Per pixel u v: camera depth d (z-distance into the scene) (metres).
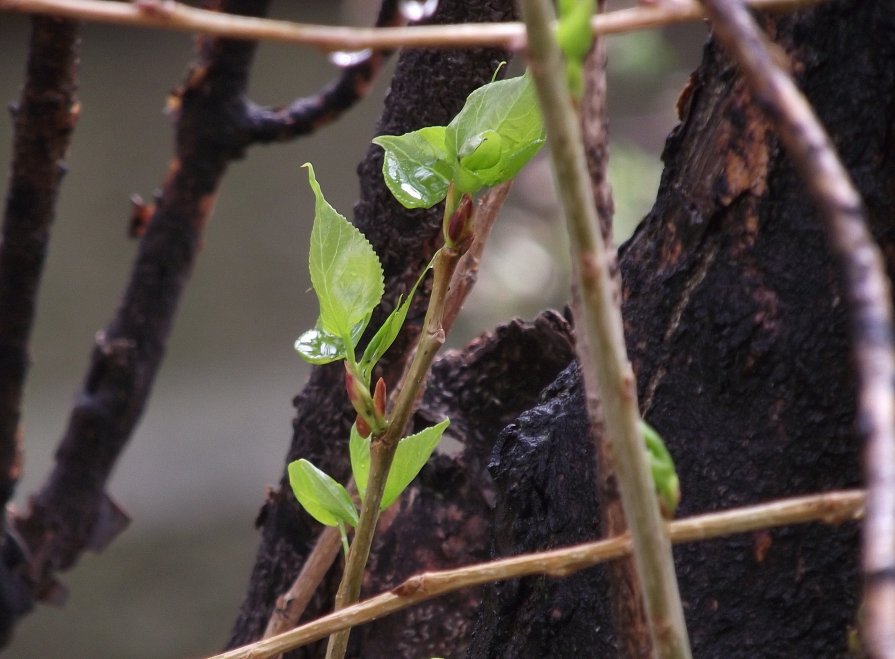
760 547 0.96
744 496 0.96
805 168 0.76
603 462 0.85
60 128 1.16
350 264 0.90
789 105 0.78
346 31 0.82
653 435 0.84
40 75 1.14
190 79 1.32
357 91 1.33
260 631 1.14
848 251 0.73
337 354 0.91
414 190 0.90
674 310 0.97
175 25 0.81
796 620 0.95
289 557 1.14
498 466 1.01
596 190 0.86
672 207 0.98
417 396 0.91
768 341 0.95
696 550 0.96
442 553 1.12
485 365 1.13
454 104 1.07
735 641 0.96
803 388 0.95
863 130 0.94
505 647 1.00
